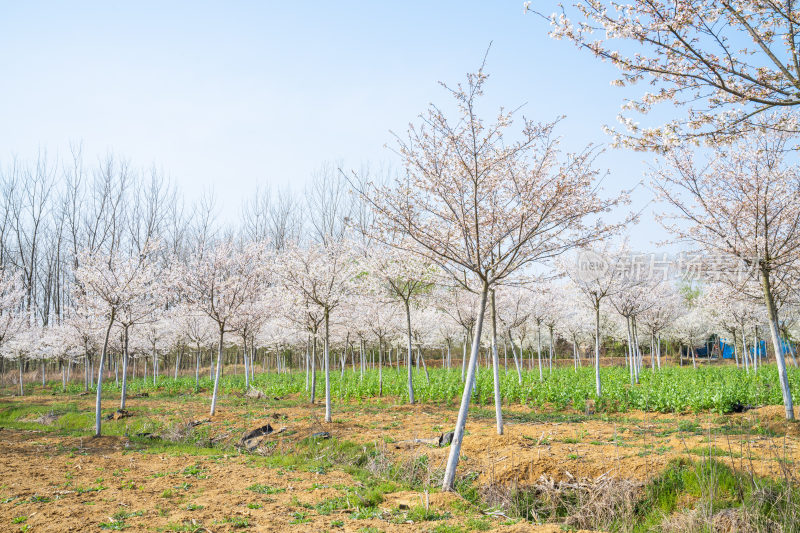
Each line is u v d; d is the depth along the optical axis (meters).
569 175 8.48
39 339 31.30
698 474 7.18
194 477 8.34
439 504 6.85
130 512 6.35
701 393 14.01
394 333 24.81
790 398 10.67
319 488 7.62
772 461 7.54
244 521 5.94
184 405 18.72
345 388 21.06
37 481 8.01
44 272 45.72
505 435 9.92
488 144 8.34
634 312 20.67
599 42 5.99
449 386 18.02
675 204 12.51
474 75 7.94
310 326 17.30
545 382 20.03
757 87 5.83
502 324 22.77
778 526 5.86
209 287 15.92
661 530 6.38
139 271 15.77
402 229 8.68
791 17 5.43
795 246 10.60
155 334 29.58
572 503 7.33
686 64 5.82
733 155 11.47
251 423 13.84
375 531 5.64
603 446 9.18
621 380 21.42
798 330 29.64
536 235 8.73
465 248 8.45
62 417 17.28
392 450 10.20
